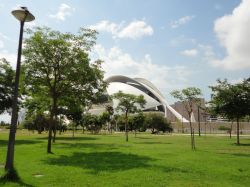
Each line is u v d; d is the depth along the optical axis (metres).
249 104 36.06
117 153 23.70
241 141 44.62
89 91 25.28
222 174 14.08
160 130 97.50
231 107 36.38
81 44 23.77
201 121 118.19
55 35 23.42
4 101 38.94
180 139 50.59
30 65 23.03
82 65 23.17
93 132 88.06
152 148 29.30
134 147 30.62
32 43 22.56
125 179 12.75
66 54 22.84
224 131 107.69
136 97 48.06
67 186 11.43
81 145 33.06
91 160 19.08
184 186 11.48
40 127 72.75
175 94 30.77
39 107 34.69
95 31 23.88
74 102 27.33
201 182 12.21
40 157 20.61
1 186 11.21
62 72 23.33
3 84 39.03
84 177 13.16
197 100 30.95
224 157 21.12
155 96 145.12
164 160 19.02
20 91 24.67
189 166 16.39
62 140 43.78
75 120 54.59
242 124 107.06
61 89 24.83
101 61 25.20
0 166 15.97
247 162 18.42
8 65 39.59
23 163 17.55
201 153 24.05
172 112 140.25
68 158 20.16
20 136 57.19
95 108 116.50
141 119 75.75
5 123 122.69
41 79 23.84
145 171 14.69
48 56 22.80
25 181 12.20
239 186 11.59
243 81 36.69
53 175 13.62
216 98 37.09
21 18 13.17
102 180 12.54
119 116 88.69
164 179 12.77
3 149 26.05
